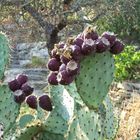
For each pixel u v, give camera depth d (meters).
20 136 1.31
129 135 2.38
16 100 1.26
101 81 1.14
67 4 3.96
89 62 1.12
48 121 1.34
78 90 1.14
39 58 6.35
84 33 1.08
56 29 3.94
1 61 1.36
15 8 4.00
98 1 3.99
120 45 1.12
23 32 4.53
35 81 5.32
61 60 1.08
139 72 4.79
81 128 1.20
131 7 4.17
